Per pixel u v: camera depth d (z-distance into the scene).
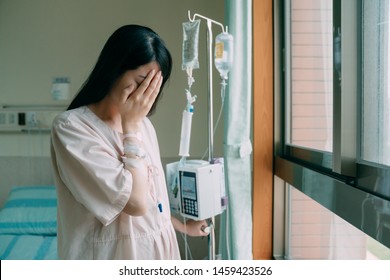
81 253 1.01
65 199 1.02
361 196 0.95
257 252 2.01
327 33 1.75
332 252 1.71
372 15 1.12
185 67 1.36
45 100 2.89
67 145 0.94
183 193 1.31
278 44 1.99
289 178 1.70
